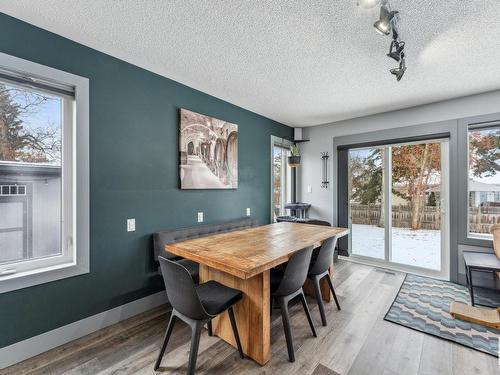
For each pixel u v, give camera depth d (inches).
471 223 122.9
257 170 154.9
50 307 73.9
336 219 168.4
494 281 114.6
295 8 63.6
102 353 71.9
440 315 92.0
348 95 122.0
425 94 119.5
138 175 95.8
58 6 63.3
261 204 157.9
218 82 109.1
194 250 72.6
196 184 116.4
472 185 122.6
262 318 67.0
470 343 75.5
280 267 95.2
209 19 68.2
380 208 153.5
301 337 79.2
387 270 142.5
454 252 123.6
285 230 105.8
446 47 79.5
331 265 102.9
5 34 66.4
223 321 77.9
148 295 98.3
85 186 80.5
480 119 117.4
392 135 144.7
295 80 106.2
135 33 74.8
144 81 97.5
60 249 78.7
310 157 181.9
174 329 84.4
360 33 73.8
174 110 108.3
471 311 91.0
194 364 57.7
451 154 124.8
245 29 72.4
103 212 85.6
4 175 69.3
